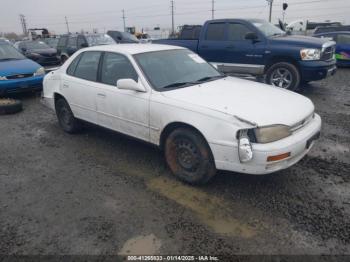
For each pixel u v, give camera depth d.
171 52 4.48
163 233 2.75
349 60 12.13
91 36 15.26
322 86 8.82
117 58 4.22
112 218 2.98
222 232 2.74
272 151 2.91
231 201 3.20
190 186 3.52
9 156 4.56
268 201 3.18
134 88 3.71
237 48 7.79
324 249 2.51
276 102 3.43
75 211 3.12
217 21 8.18
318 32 15.42
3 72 7.82
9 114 6.91
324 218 2.88
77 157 4.43
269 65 7.52
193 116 3.23
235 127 2.96
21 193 3.51
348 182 3.52
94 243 2.65
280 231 2.72
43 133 5.54
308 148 3.35
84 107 4.69
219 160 3.13
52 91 5.30
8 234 2.81
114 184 3.62
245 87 3.95
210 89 3.76
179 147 3.50
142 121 3.80
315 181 3.55
